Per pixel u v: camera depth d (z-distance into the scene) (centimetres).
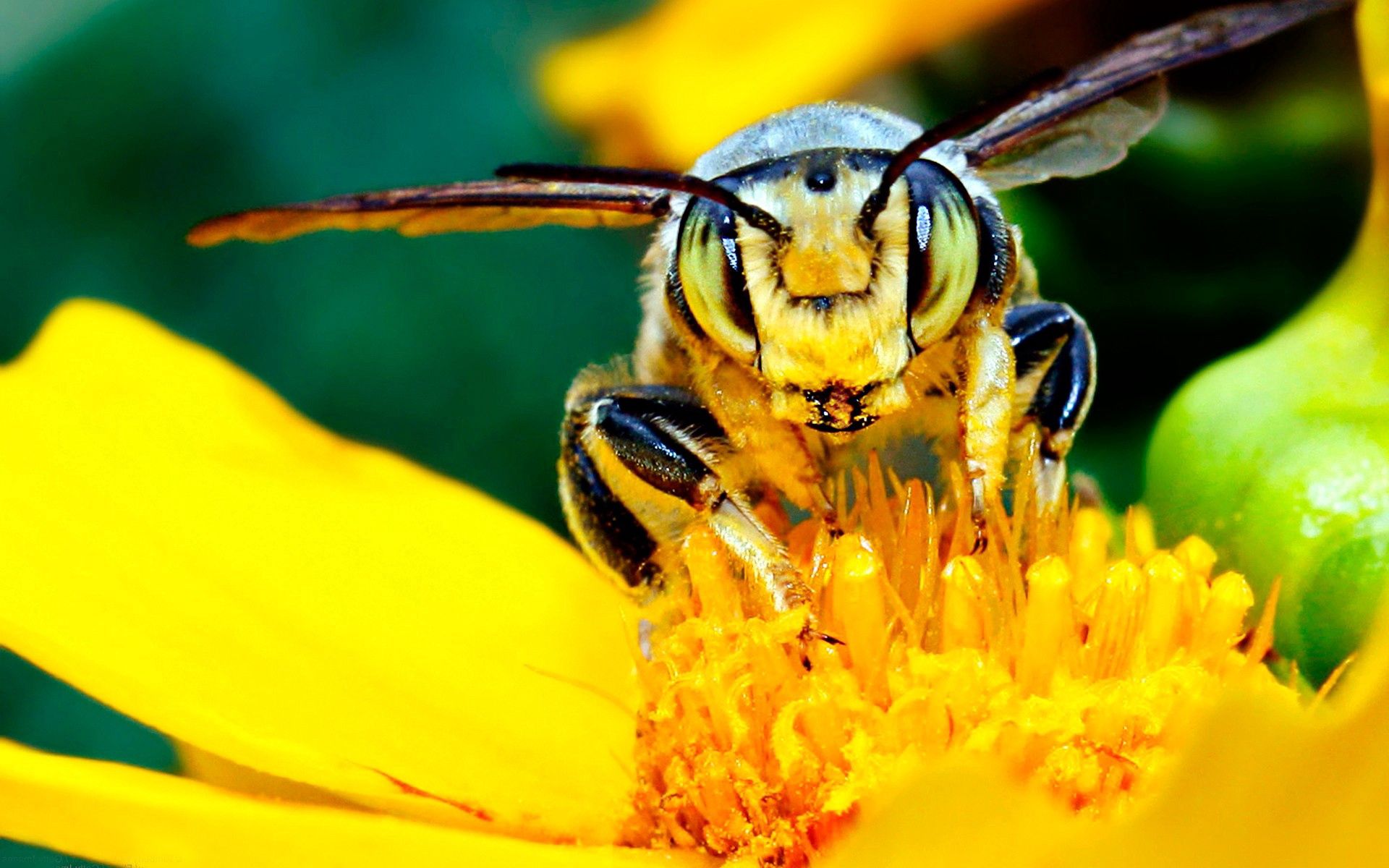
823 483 7
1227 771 6
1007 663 7
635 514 7
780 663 7
